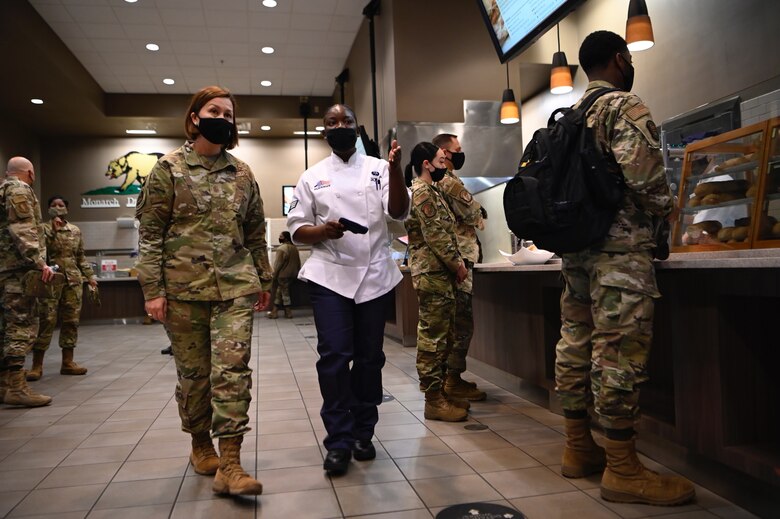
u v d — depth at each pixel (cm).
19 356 350
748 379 177
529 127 735
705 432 179
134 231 1184
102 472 222
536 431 257
